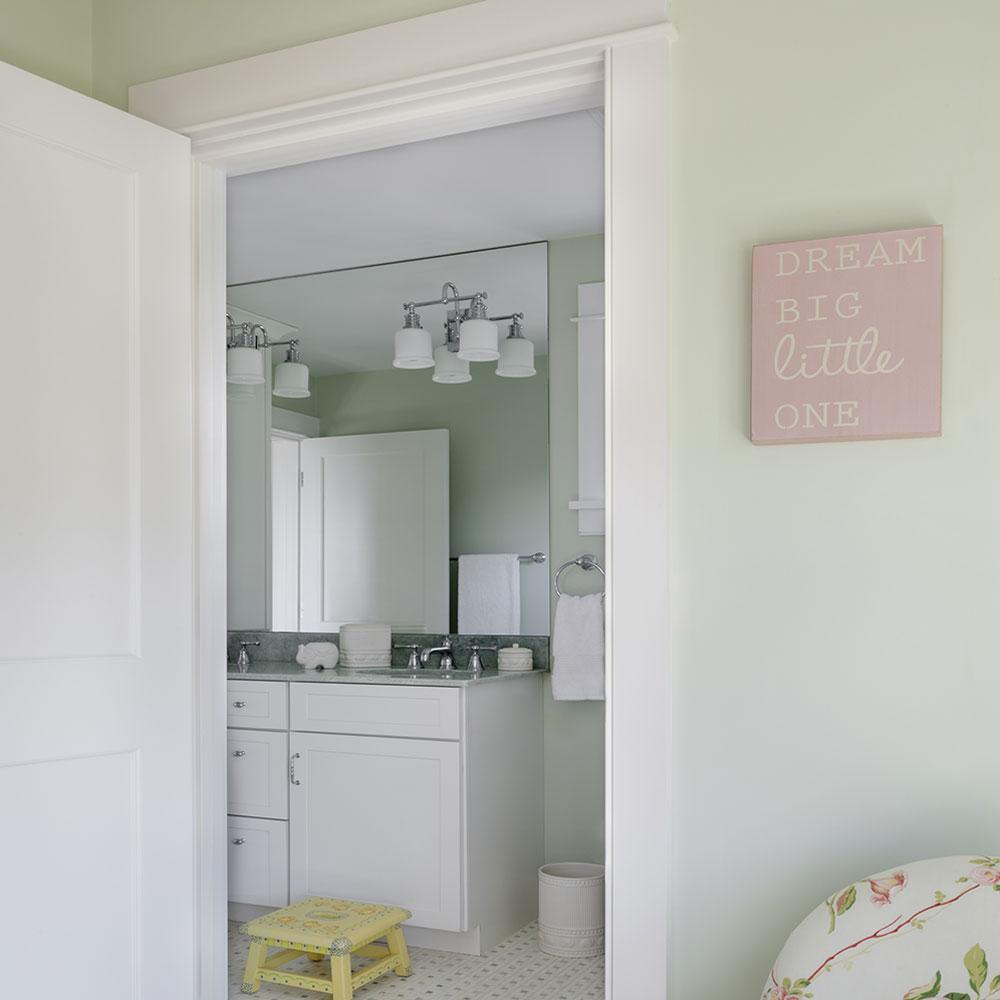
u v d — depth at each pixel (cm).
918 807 190
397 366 436
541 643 412
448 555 429
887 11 197
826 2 202
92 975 232
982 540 187
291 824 386
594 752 405
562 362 411
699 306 209
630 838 208
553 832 411
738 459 204
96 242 242
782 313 197
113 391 244
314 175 345
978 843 186
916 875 165
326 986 323
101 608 239
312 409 455
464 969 355
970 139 191
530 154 330
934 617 190
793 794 199
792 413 196
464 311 425
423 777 364
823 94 201
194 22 264
